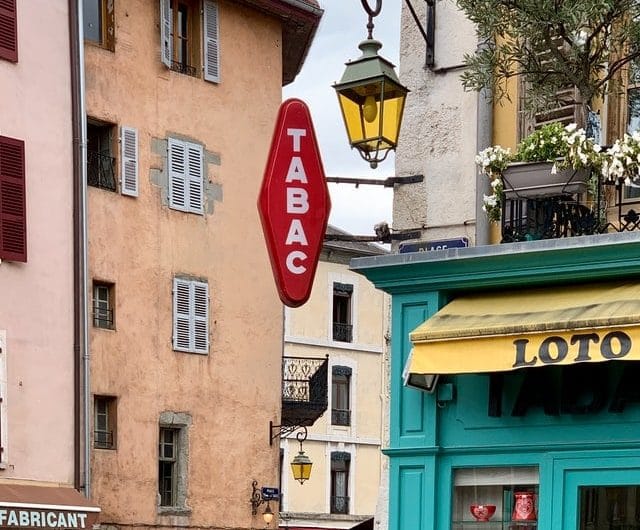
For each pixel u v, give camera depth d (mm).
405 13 13211
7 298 22203
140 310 25156
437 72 12938
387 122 10867
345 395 44938
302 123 11898
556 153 11070
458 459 11453
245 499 26938
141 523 24688
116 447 24391
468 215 12617
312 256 11789
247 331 27359
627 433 10719
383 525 12812
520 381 11156
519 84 12414
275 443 27719
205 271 26562
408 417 11688
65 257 23250
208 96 26969
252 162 27812
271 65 28422
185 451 25781
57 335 22953
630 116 11805
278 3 27969
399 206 13000
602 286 10867
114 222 24766
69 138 23469
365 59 10820
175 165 26125
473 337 10672
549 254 10859
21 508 20797
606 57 11211
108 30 25109
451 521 11430
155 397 25266
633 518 10648
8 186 22328
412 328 11688
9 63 22594
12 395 22094
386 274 11773
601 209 11367
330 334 44719
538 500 11109
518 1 11023
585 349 10188
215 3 27188
